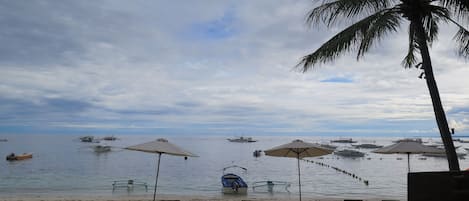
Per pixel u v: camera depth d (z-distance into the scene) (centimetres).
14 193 2858
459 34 1030
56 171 4812
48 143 16188
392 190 3403
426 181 520
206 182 3881
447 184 510
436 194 513
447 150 859
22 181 3744
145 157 7994
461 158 8306
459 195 501
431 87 890
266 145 18738
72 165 5741
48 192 2961
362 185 3788
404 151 1220
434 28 1054
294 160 7794
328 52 951
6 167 5325
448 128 866
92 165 5797
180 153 1107
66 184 3522
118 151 9806
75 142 17750
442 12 940
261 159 8119
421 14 932
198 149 13562
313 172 5256
